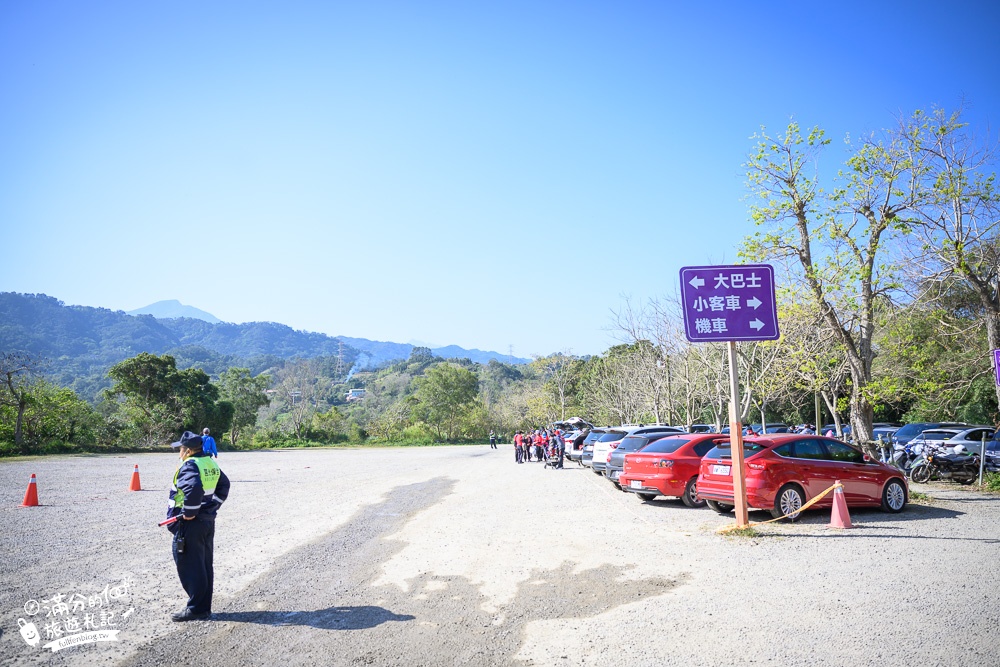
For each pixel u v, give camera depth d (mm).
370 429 72812
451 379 77688
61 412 43625
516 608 6504
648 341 29359
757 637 5508
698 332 10664
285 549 9539
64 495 16703
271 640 5598
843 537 9711
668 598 6746
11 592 7113
